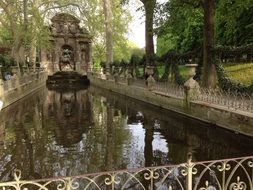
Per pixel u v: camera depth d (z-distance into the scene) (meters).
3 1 29.47
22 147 12.02
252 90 13.63
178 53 20.75
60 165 9.88
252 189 6.08
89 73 46.88
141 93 24.00
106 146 11.98
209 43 17.31
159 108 20.61
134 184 8.30
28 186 8.25
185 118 16.80
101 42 52.56
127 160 10.27
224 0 20.27
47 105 23.59
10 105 22.67
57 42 52.59
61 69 53.09
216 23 26.92
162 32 22.16
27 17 31.42
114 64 35.38
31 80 32.78
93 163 10.04
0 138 13.46
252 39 23.45
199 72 19.20
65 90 36.00
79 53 53.06
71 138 13.28
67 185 4.91
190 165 5.42
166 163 9.89
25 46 38.94
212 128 14.14
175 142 12.34
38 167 9.77
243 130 12.16
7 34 42.62
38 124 16.39
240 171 8.82
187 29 32.12
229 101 13.73
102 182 8.42
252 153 10.61
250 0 18.48
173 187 8.02
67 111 20.70
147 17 22.16
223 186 5.89
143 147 11.77
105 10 37.66
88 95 30.36
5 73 31.34
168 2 19.78
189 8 20.55
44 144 12.40
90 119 17.77
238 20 24.20
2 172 9.40
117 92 31.09
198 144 11.99
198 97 16.20
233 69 22.08
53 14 45.19
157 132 14.13
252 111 12.38
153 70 23.78
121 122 16.67
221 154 10.62
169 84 19.89
